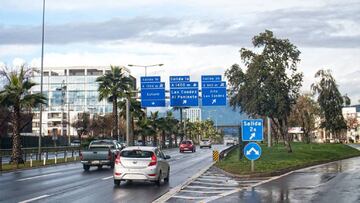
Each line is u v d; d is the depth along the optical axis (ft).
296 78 143.13
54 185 68.23
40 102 124.88
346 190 60.18
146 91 148.87
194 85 146.51
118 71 198.59
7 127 208.44
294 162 109.19
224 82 144.77
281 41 141.49
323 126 272.92
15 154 120.37
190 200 51.19
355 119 437.58
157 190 61.41
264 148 178.40
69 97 514.68
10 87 120.37
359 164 121.90
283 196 54.19
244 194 56.34
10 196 54.80
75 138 370.32
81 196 54.90
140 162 66.39
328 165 117.19
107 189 62.64
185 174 89.04
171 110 353.51
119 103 224.12
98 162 103.24
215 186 66.08
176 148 302.45
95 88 513.45
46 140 262.88
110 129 308.60
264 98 140.05
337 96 267.18
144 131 264.31
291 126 272.92
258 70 140.67
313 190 60.23
